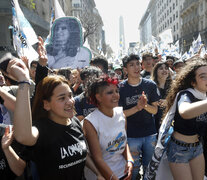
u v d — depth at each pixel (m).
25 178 1.74
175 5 53.88
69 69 3.82
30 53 2.85
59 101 1.65
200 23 41.91
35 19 18.30
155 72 4.19
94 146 2.03
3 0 14.28
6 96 2.08
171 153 2.47
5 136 1.64
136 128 3.04
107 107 2.12
